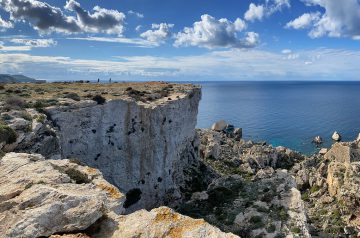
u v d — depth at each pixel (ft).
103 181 76.69
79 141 145.89
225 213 122.21
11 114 121.29
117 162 158.92
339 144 261.65
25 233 51.19
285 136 504.84
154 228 58.44
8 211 55.52
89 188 68.69
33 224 52.47
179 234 57.67
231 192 137.18
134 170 164.66
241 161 282.56
